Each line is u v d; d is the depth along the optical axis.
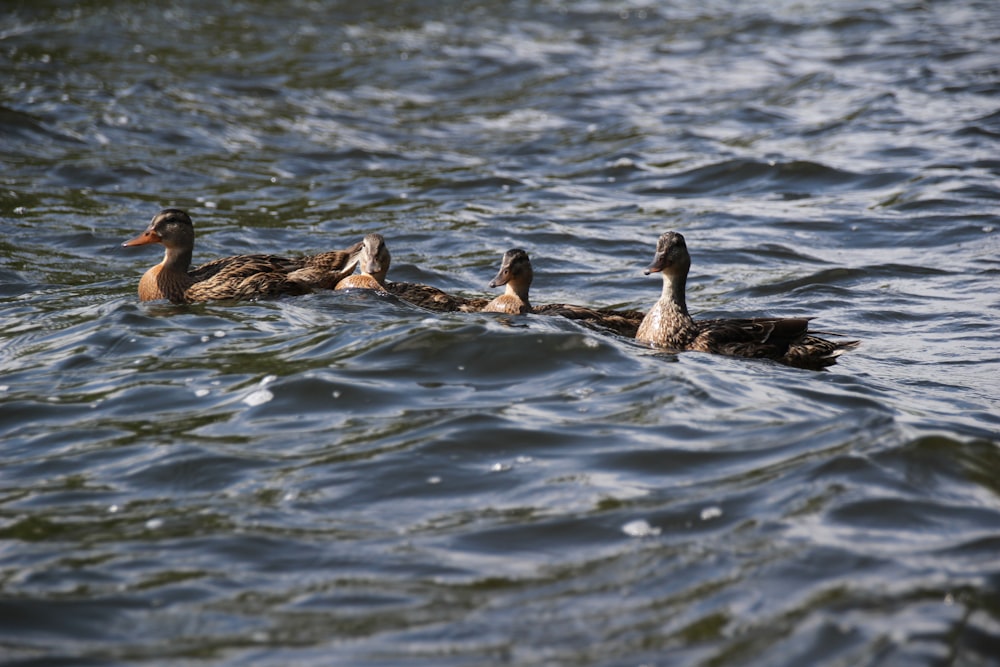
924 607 7.93
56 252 19.91
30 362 13.56
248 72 35.47
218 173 25.91
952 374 14.14
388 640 7.67
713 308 17.70
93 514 9.55
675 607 8.02
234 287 17.09
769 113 31.91
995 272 18.97
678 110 32.72
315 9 44.41
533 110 33.19
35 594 8.25
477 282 19.14
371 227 22.33
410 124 31.47
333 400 11.93
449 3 46.81
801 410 11.81
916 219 22.34
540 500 9.72
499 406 11.76
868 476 10.02
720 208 23.80
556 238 21.72
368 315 15.65
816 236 21.69
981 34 40.19
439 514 9.49
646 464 10.40
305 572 8.57
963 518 9.31
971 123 29.33
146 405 11.98
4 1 41.22
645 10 46.78
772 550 8.77
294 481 10.09
